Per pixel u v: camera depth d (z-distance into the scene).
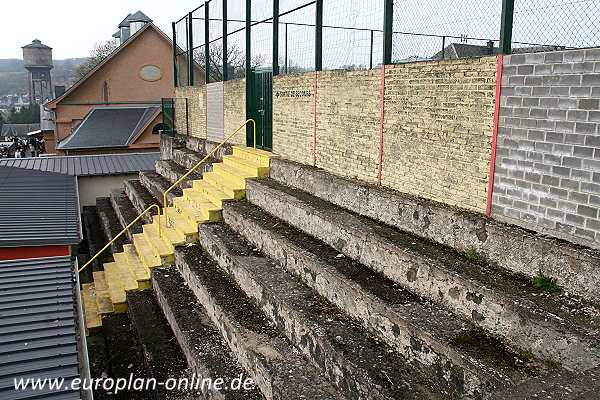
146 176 14.98
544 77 4.80
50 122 40.88
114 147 25.30
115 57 30.88
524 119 5.04
